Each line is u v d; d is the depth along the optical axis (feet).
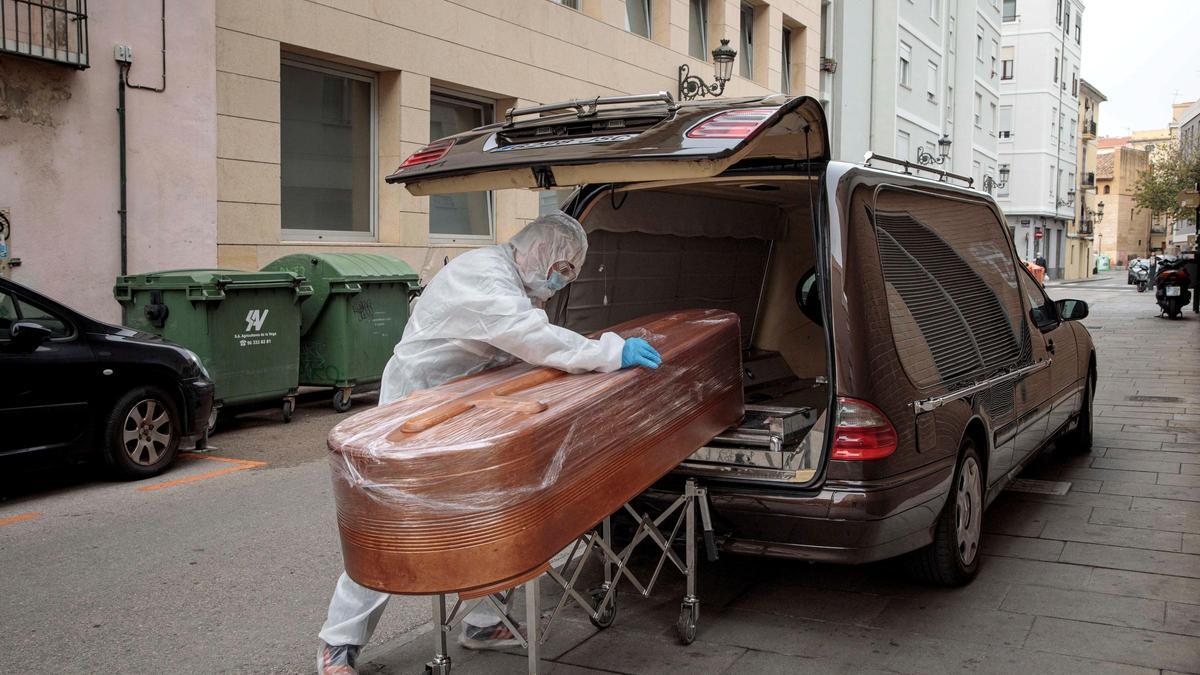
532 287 12.18
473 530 8.83
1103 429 27.68
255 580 16.31
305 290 31.68
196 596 15.57
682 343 12.16
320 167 42.83
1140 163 322.34
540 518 9.19
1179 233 209.67
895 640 12.98
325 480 23.70
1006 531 17.79
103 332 23.41
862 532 12.47
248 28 37.45
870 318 12.90
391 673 12.39
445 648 11.61
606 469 10.17
